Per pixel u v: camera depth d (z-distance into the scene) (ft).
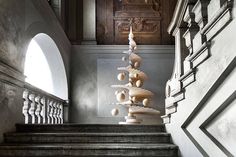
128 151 14.82
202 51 10.48
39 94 23.04
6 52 16.89
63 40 31.19
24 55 20.06
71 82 34.81
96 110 34.40
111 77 34.81
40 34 25.09
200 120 11.34
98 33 36.52
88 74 34.94
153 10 36.94
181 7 13.46
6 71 16.44
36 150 14.88
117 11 36.88
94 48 35.19
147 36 36.60
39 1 23.15
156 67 35.14
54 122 28.22
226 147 9.52
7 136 16.31
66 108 32.71
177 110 14.66
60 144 15.75
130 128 17.85
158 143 16.22
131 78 29.35
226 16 8.63
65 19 35.32
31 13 21.39
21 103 19.24
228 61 8.50
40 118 22.99
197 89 11.18
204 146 10.90
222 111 9.73
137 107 27.89
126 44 36.35
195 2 12.57
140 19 36.78
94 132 17.69
